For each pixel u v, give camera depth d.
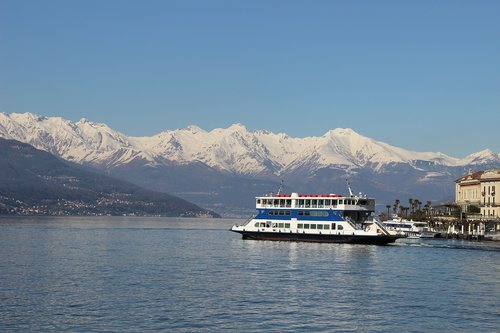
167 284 95.31
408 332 68.25
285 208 172.75
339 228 165.62
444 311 77.81
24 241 190.38
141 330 67.25
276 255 139.25
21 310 75.31
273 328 69.00
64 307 77.12
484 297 87.06
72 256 138.50
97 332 66.12
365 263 125.12
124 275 105.06
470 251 158.50
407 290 92.25
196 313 75.06
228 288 92.19
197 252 152.12
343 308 78.94
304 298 84.94
